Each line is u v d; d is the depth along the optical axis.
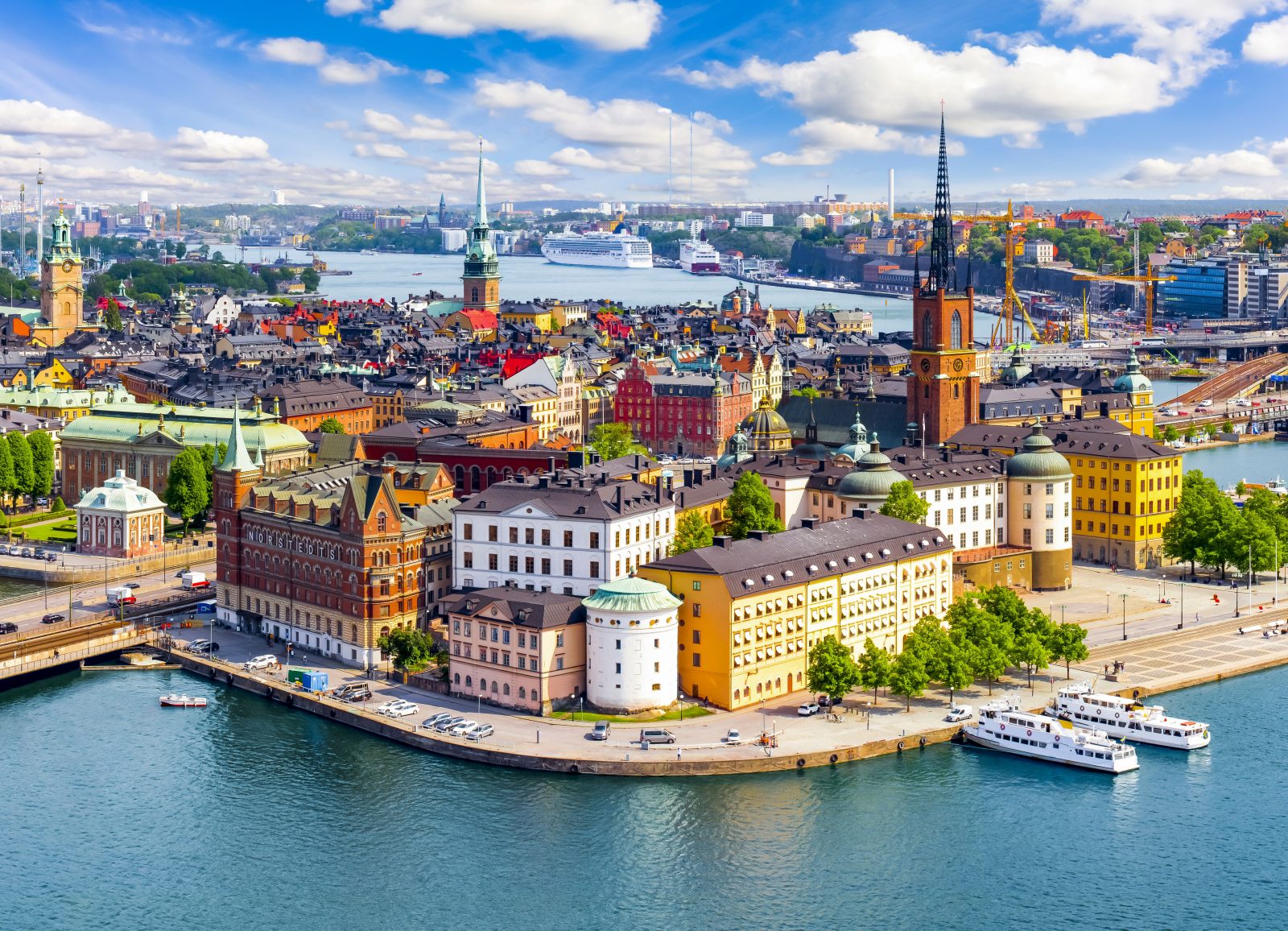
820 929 196.75
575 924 198.12
